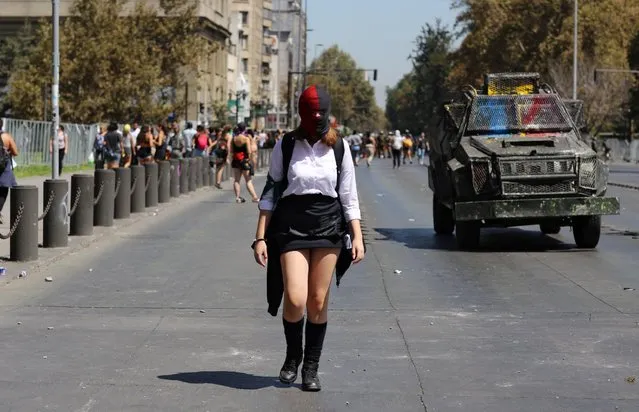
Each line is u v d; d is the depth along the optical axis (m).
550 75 77.62
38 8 78.50
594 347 9.22
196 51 58.91
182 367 8.35
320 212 7.06
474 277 13.80
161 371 8.20
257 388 7.63
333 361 8.59
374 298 11.98
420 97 164.38
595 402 7.30
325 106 7.07
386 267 14.82
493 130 18.06
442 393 7.54
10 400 7.27
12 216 14.77
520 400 7.35
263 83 150.12
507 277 13.80
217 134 41.47
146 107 55.50
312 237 7.07
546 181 16.83
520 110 18.25
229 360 8.62
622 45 80.69
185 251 16.58
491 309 11.26
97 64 54.31
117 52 54.56
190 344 9.30
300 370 8.16
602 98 77.44
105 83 54.25
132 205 23.86
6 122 40.00
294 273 7.04
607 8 77.69
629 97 87.19
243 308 11.27
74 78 54.47
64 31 55.28
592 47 78.38
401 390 7.62
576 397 7.44
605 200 16.67
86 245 17.16
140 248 16.97
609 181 45.03
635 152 87.81
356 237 7.18
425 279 13.59
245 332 9.88
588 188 16.88
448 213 19.55
